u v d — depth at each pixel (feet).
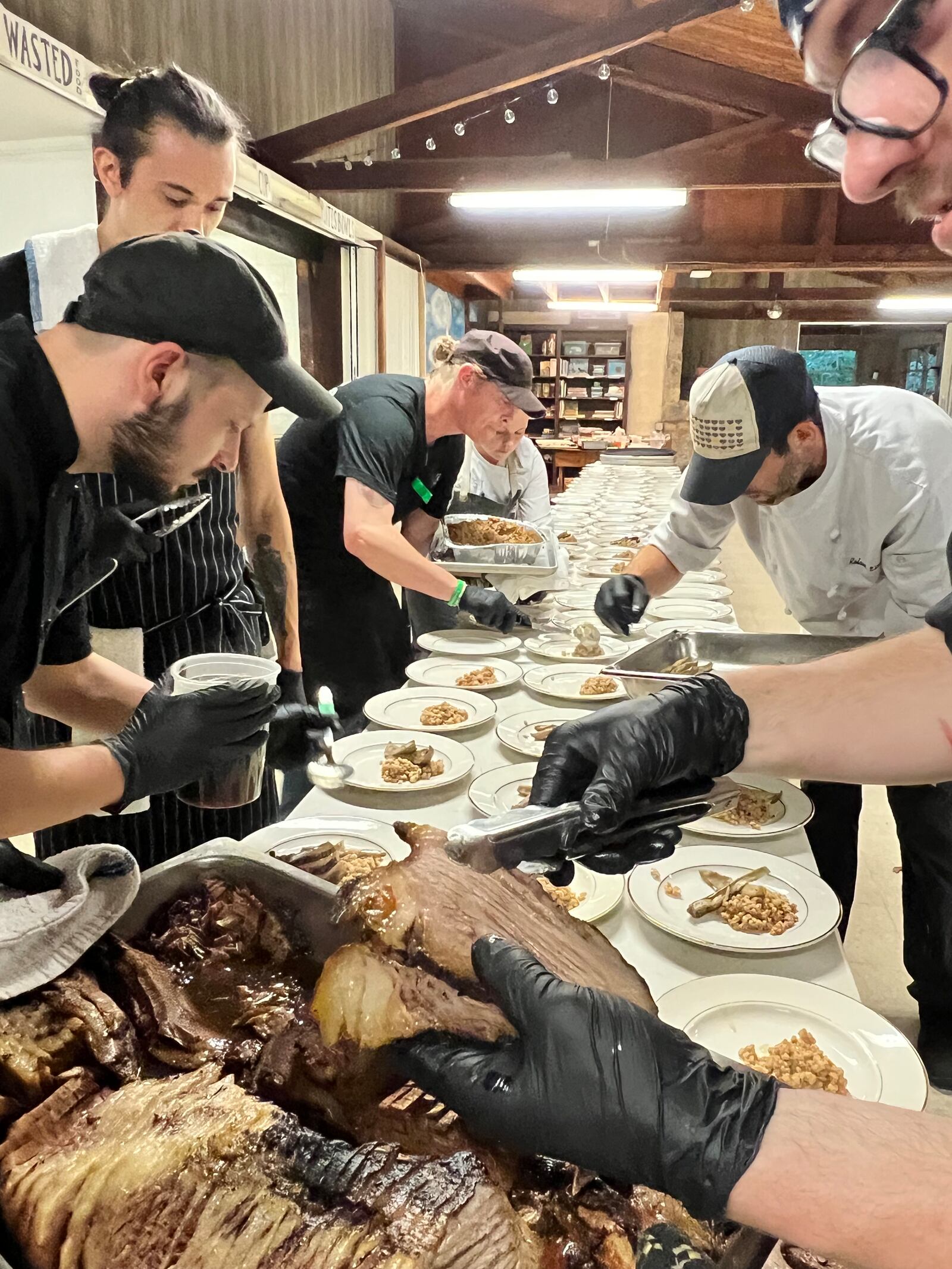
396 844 5.06
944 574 7.05
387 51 27.86
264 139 18.95
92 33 12.59
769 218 29.12
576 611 10.61
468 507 14.20
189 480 3.04
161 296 2.62
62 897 3.22
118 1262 2.35
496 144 28.53
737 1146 2.06
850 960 8.70
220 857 3.59
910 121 2.02
